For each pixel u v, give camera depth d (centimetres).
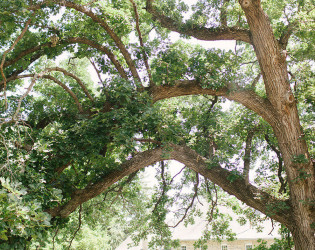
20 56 1280
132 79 1216
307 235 1006
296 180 1036
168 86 1246
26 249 926
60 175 1047
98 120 1084
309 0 1325
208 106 1584
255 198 1081
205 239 1664
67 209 1062
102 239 2527
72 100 1318
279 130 1118
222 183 1163
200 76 1208
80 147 1074
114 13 1209
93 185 1117
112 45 1403
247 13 1159
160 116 1055
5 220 588
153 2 1440
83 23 1356
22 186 737
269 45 1141
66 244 2089
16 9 1016
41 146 855
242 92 1181
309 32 1289
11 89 1426
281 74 1135
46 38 1345
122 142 987
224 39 1352
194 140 1362
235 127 1441
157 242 1571
